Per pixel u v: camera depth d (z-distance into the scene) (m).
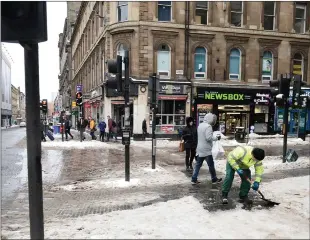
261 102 26.75
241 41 26.28
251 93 26.48
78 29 50.75
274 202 6.28
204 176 9.66
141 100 23.84
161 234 4.58
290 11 27.48
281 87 11.83
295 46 27.86
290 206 6.16
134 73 23.95
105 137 25.70
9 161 13.30
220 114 25.95
